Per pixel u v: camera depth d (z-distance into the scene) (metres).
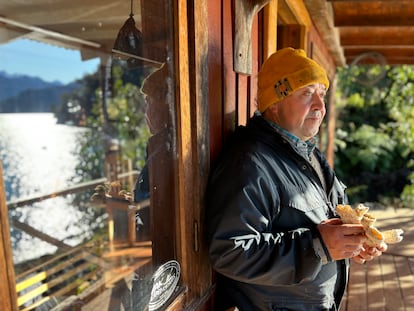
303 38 2.80
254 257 1.01
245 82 1.56
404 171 8.94
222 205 1.05
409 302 2.65
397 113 9.48
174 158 1.02
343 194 1.47
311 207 1.14
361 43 4.62
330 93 5.82
